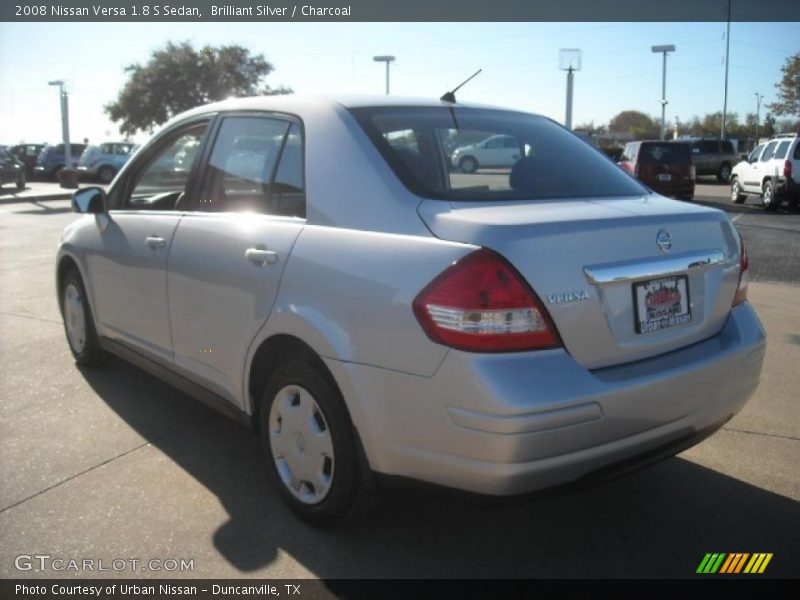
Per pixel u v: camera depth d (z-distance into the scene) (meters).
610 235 2.72
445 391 2.49
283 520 3.22
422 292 2.55
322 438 2.98
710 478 3.63
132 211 4.33
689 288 2.96
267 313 3.12
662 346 2.85
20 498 3.40
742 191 19.41
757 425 4.24
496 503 2.55
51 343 5.87
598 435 2.56
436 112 3.44
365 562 2.92
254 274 3.22
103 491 3.47
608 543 3.07
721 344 3.05
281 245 3.13
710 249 3.05
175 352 3.89
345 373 2.75
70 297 5.14
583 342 2.61
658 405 2.71
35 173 34.91
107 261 4.42
